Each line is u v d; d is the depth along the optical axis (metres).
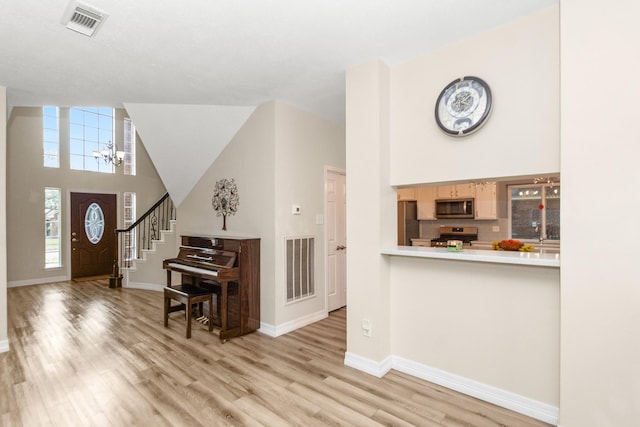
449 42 2.35
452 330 2.38
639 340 1.61
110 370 2.63
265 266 3.57
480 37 2.24
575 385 1.77
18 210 5.95
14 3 1.79
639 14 1.61
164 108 3.68
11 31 2.08
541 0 1.89
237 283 3.50
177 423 1.96
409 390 2.34
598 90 1.70
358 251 2.69
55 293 5.39
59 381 2.45
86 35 2.15
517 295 2.10
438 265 2.45
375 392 2.31
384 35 2.24
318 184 4.07
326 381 2.47
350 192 2.73
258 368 2.68
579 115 1.75
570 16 1.78
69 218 6.51
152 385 2.40
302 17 2.01
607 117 1.68
